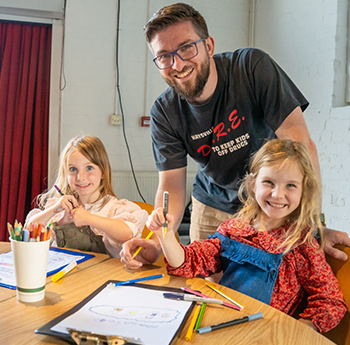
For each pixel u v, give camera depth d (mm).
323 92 2762
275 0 3383
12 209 3348
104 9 3418
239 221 1146
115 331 619
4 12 3256
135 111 3557
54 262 1011
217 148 1331
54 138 3428
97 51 3418
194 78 1169
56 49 3389
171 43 1132
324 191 2729
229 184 1400
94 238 1382
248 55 1247
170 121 1359
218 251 1103
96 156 1471
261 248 1042
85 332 578
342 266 968
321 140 2773
